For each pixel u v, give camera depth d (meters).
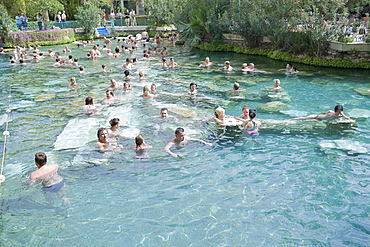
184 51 27.27
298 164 7.17
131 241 4.95
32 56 24.75
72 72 17.95
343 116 9.71
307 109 10.75
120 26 42.28
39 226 5.29
